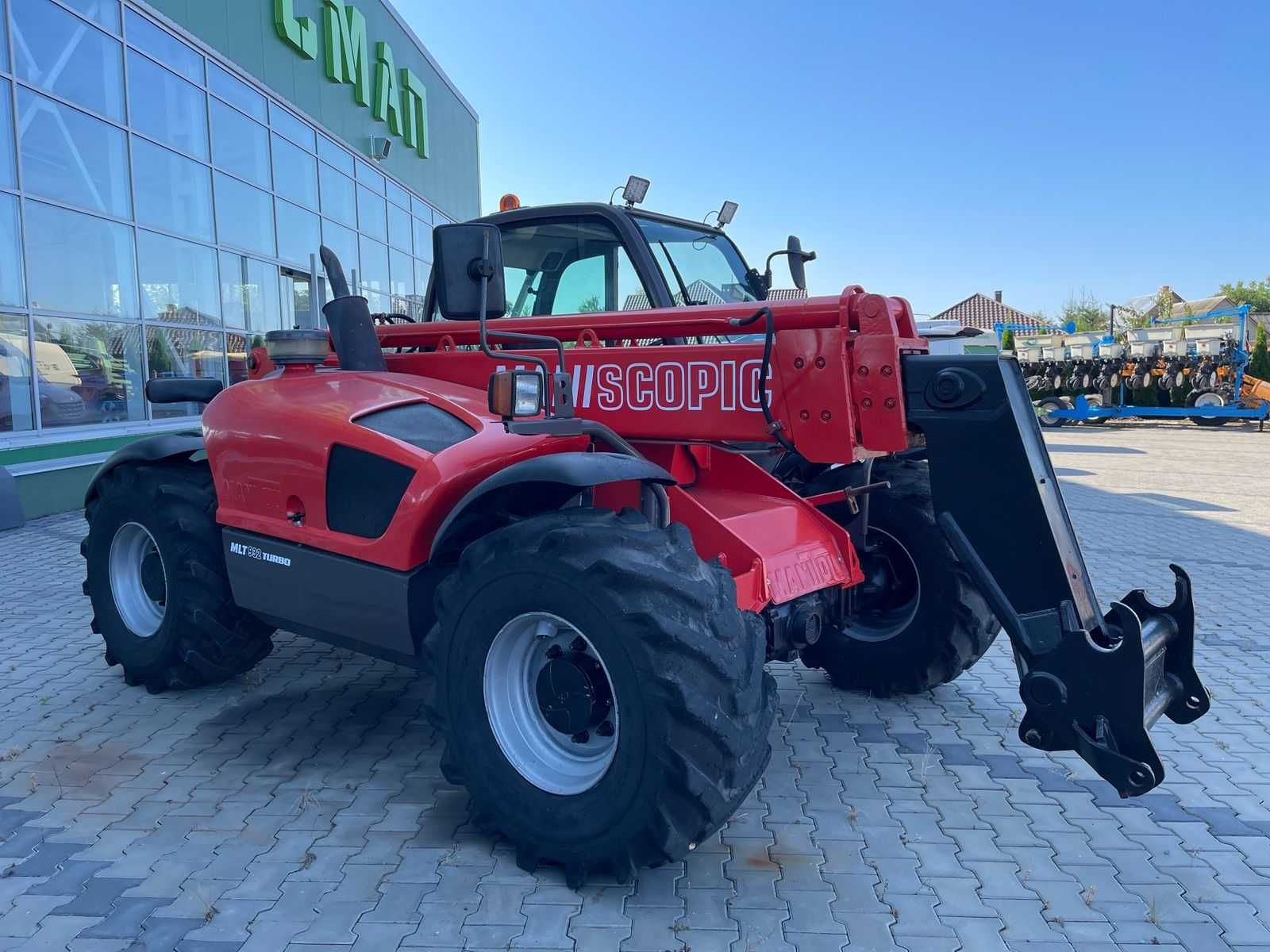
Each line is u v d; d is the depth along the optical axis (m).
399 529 2.93
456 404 3.14
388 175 17.62
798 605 3.19
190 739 3.66
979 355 2.64
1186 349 20.95
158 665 3.98
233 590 3.62
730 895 2.58
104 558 4.21
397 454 2.99
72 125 9.20
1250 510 9.81
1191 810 3.13
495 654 2.70
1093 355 22.53
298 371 3.72
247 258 12.52
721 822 2.48
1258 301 65.50
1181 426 21.94
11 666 4.55
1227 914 2.51
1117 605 2.49
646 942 2.35
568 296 3.91
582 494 2.97
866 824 3.00
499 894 2.57
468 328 3.61
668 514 2.90
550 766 2.68
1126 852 2.84
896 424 2.73
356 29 15.81
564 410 2.83
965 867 2.74
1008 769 3.43
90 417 9.49
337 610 3.18
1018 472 2.58
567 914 2.47
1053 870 2.73
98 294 9.57
